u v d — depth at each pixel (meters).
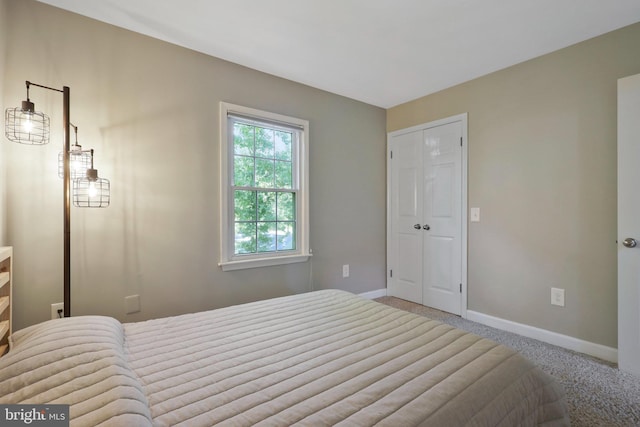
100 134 2.00
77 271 1.93
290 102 2.89
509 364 1.08
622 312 1.96
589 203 2.21
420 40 2.21
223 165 2.48
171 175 2.26
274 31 2.10
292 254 2.91
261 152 2.78
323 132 3.14
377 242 3.63
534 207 2.49
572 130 2.29
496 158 2.72
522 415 0.98
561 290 2.35
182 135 2.31
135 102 2.12
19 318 1.76
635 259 1.91
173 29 2.09
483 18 1.95
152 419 0.76
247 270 2.64
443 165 3.14
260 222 2.76
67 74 1.90
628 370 1.93
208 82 2.43
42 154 1.83
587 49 2.21
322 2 1.79
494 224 2.74
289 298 1.91
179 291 2.30
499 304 2.71
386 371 1.01
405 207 3.53
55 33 1.86
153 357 1.11
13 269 1.74
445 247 3.12
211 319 1.52
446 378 0.97
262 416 0.78
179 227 2.30
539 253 2.46
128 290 2.10
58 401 0.75
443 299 3.14
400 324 1.45
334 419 0.77
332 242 3.23
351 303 1.79
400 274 3.59
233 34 2.14
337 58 2.48
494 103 2.73
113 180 2.04
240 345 1.22
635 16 1.94
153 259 2.19
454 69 2.68
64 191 1.64
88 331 1.09
